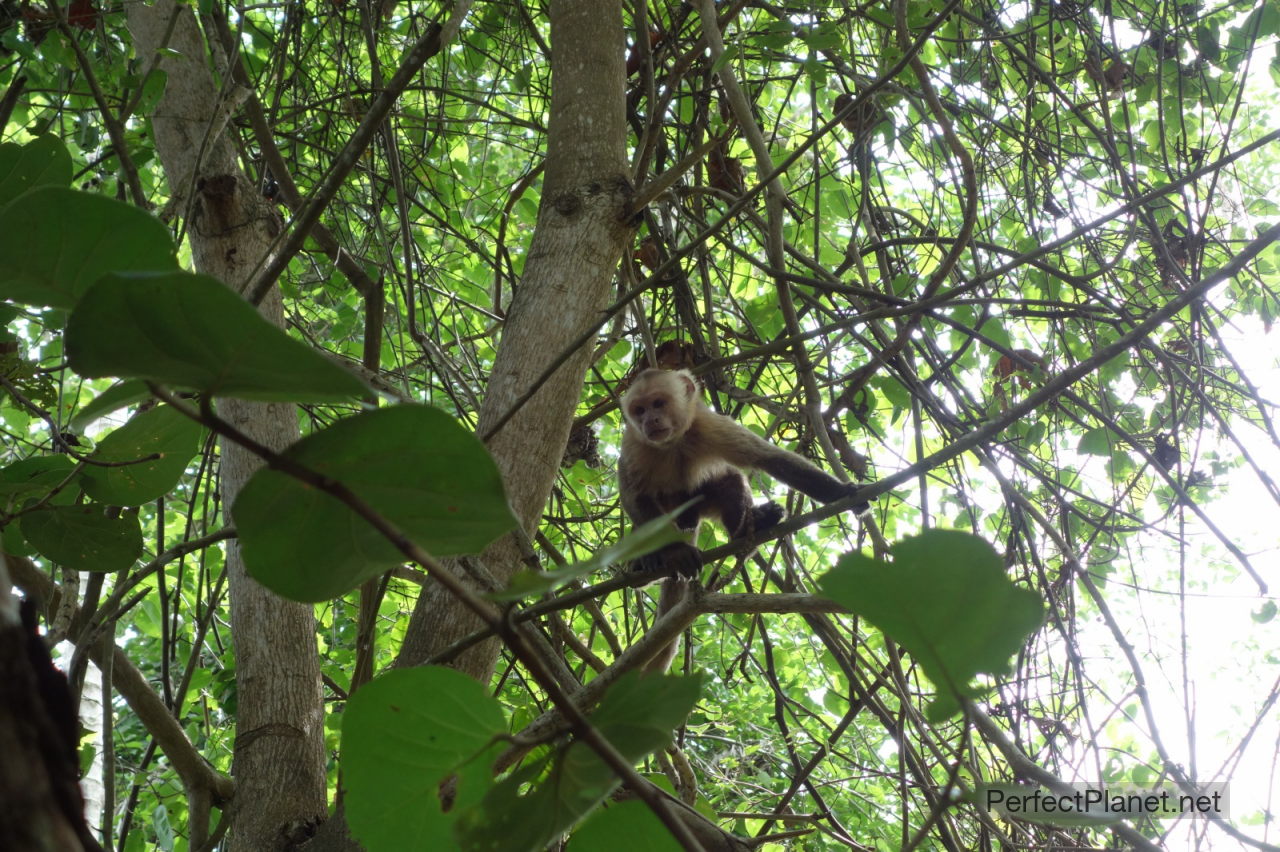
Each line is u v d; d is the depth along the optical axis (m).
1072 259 8.30
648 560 4.98
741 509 6.30
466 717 1.73
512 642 1.38
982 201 7.93
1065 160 7.45
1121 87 7.32
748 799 8.75
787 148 8.51
